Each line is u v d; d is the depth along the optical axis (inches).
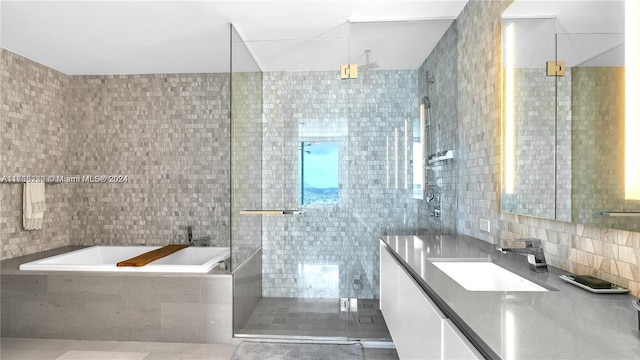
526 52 77.1
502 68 87.4
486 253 86.2
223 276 126.9
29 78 156.1
